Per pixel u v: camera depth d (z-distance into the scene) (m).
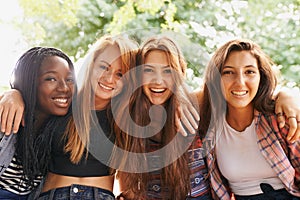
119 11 4.86
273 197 2.49
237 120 2.56
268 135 2.49
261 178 2.53
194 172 2.54
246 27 4.94
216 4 5.10
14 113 2.38
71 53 5.19
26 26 4.93
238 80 2.49
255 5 4.96
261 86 2.55
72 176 2.44
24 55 2.48
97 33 4.88
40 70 2.44
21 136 2.44
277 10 4.95
